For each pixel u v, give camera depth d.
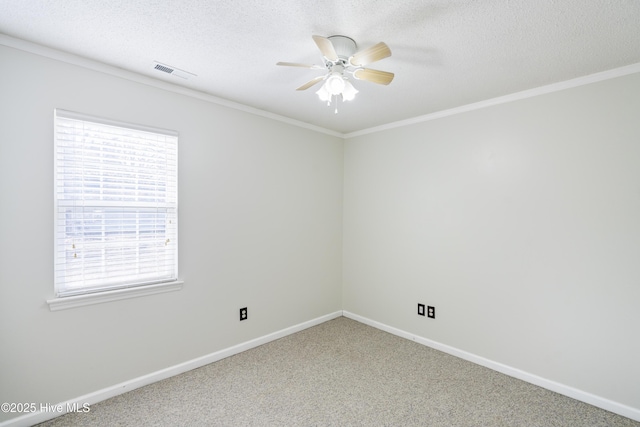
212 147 2.76
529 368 2.51
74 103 2.05
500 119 2.68
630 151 2.09
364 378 2.53
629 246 2.09
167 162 2.51
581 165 2.28
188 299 2.62
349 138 3.97
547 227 2.43
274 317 3.28
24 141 1.89
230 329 2.91
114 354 2.24
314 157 3.67
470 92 2.58
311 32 1.74
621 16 1.55
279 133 3.29
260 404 2.17
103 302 2.19
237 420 2.01
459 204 2.95
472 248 2.86
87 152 2.12
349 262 3.97
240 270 2.98
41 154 1.94
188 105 2.60
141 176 2.37
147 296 2.39
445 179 3.05
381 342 3.24
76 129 2.08
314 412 2.09
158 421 1.98
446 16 1.57
